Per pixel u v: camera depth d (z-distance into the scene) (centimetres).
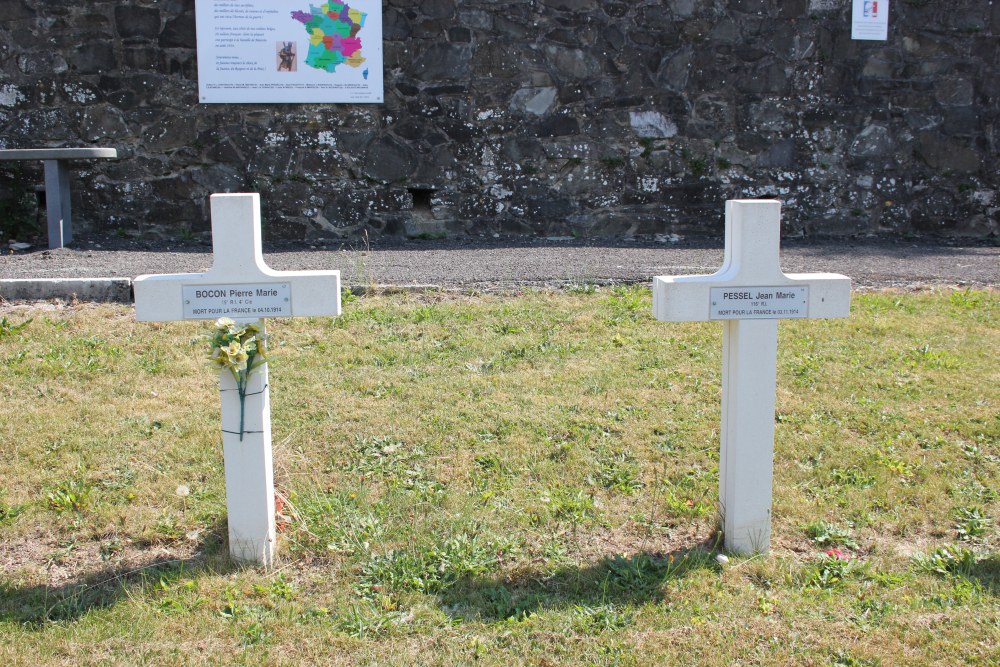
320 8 925
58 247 848
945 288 720
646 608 324
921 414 487
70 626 311
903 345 584
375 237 966
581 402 496
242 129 934
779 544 370
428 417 477
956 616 317
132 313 618
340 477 420
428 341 582
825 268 798
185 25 914
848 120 1006
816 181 1012
